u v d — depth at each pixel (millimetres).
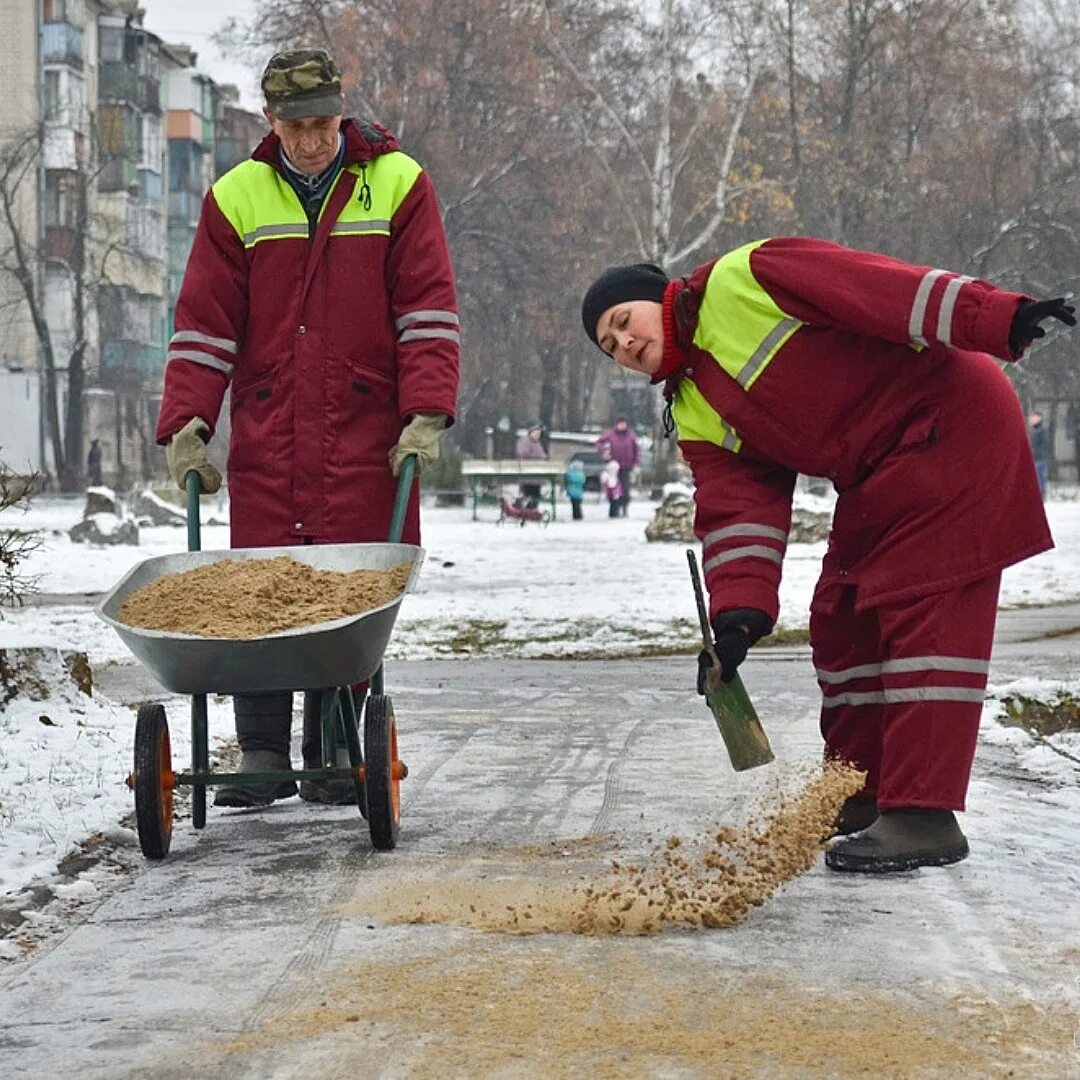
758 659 17219
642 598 23547
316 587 8445
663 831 8867
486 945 6828
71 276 88188
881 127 73625
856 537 8172
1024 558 7926
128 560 32156
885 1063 5504
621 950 6738
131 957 6801
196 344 9453
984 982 6320
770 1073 5414
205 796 9234
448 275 9484
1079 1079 5387
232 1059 5625
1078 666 15875
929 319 7480
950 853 7969
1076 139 79312
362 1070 5492
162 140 104125
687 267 79812
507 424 94062
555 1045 5672
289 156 9352
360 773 8453
